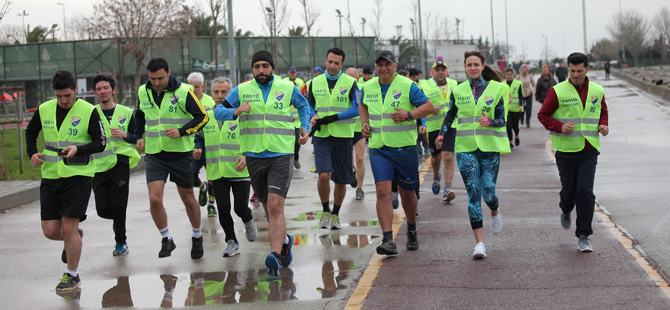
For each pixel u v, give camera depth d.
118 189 7.85
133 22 30.89
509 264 6.75
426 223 8.90
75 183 6.53
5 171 13.45
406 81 7.25
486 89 7.39
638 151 14.97
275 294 6.14
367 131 7.26
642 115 23.72
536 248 7.35
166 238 7.57
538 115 7.45
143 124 7.78
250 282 6.57
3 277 7.05
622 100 31.42
